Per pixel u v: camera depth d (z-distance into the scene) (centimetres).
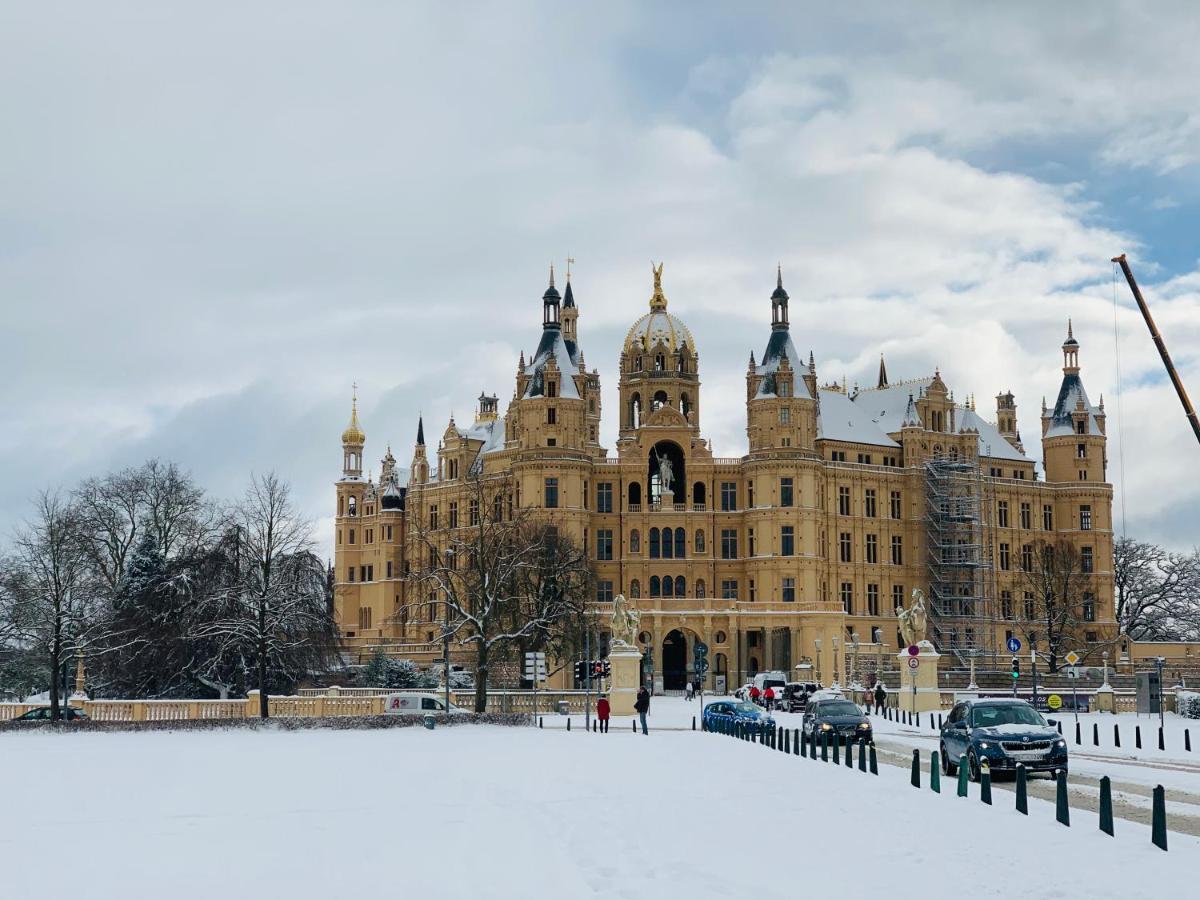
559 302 19850
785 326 19538
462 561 17962
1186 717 11362
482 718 9438
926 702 11444
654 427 19538
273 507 12581
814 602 18188
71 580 11688
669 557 19362
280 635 10700
